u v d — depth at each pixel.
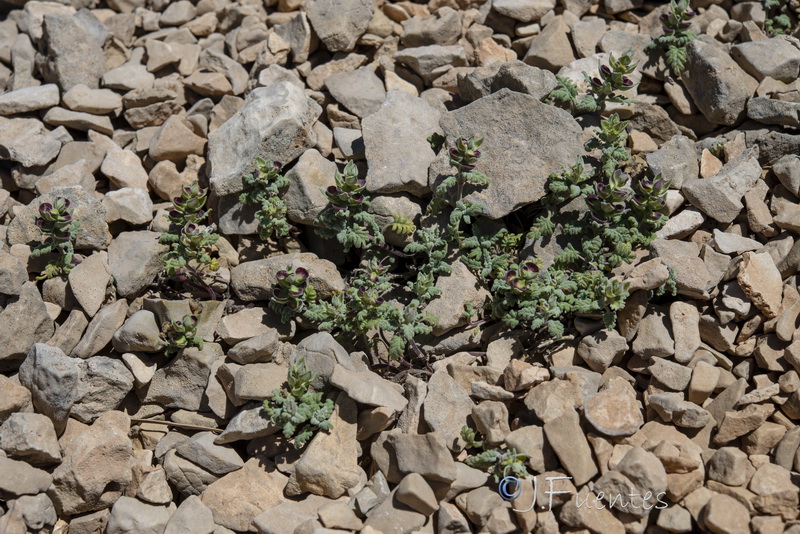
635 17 1.05
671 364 0.85
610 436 0.82
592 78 0.94
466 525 0.81
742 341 0.87
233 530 0.84
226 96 1.01
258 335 0.88
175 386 0.88
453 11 1.04
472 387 0.85
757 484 0.80
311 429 0.85
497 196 0.90
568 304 0.87
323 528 0.80
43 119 1.01
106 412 0.87
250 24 1.07
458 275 0.90
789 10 1.03
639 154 0.94
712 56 0.96
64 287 0.91
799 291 0.86
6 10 1.14
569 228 0.89
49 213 0.89
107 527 0.84
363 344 0.90
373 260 0.90
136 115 1.02
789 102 0.93
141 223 0.95
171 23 1.10
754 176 0.91
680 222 0.90
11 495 0.82
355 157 0.95
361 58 1.04
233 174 0.92
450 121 0.93
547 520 0.80
